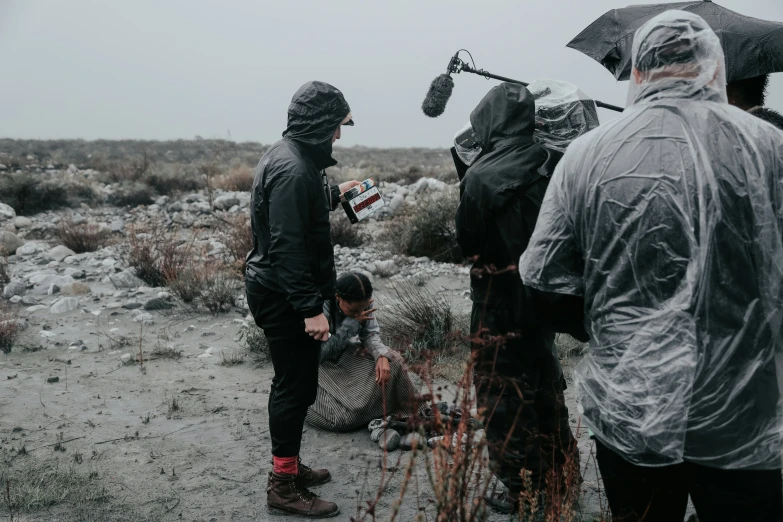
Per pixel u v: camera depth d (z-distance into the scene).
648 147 1.98
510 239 2.69
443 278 8.52
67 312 7.18
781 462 1.98
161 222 13.80
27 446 4.10
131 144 55.00
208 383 5.18
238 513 3.38
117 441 4.18
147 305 7.23
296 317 3.18
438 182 16.44
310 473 3.61
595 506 3.17
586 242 2.10
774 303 1.95
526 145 2.81
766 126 2.00
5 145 44.22
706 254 1.90
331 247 3.31
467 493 2.06
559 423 3.01
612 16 3.78
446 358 5.24
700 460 1.96
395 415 4.20
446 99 3.93
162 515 3.36
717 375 1.92
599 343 2.09
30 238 12.62
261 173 3.13
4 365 5.56
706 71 2.03
